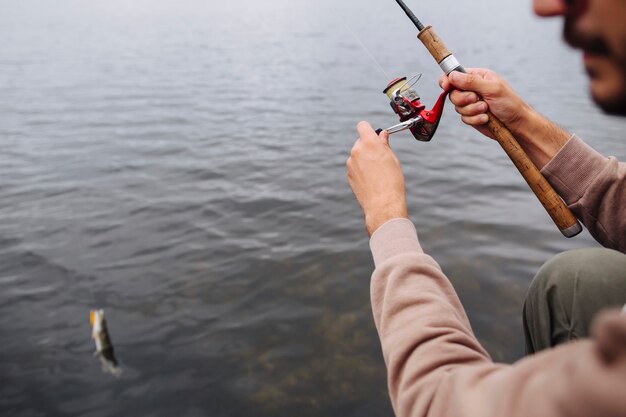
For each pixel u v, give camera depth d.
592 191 1.42
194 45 25.89
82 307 3.75
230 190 6.19
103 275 4.20
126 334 3.41
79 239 4.90
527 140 1.50
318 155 7.73
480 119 1.46
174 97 13.28
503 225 4.83
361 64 18.39
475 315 3.44
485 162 7.07
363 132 1.18
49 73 17.73
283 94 13.40
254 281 4.02
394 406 0.81
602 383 0.35
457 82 1.45
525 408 0.44
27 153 8.26
